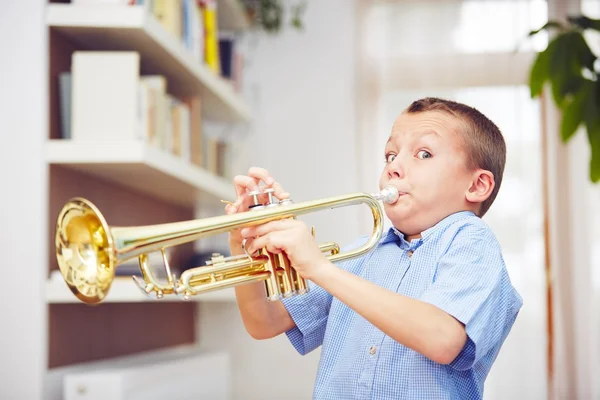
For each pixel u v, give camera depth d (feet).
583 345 10.66
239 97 10.53
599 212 10.84
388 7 11.26
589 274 10.77
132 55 6.63
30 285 6.29
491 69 11.05
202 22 8.96
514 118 10.95
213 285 3.40
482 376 3.66
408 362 3.49
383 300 3.20
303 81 11.46
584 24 6.88
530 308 10.74
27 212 6.35
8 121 6.43
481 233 3.59
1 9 6.50
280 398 11.05
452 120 3.82
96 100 6.59
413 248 3.76
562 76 6.81
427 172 3.72
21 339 6.26
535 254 10.83
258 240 3.35
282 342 11.14
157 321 9.59
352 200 3.63
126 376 6.51
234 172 10.50
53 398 6.42
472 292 3.34
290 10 11.59
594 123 6.77
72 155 6.45
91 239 3.41
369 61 11.20
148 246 3.34
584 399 10.59
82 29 6.72
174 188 8.53
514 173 10.91
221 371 9.09
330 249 3.79
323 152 11.31
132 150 6.47
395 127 3.92
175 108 8.02
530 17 11.09
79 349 7.16
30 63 6.46
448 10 11.20
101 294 3.29
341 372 3.69
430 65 11.13
